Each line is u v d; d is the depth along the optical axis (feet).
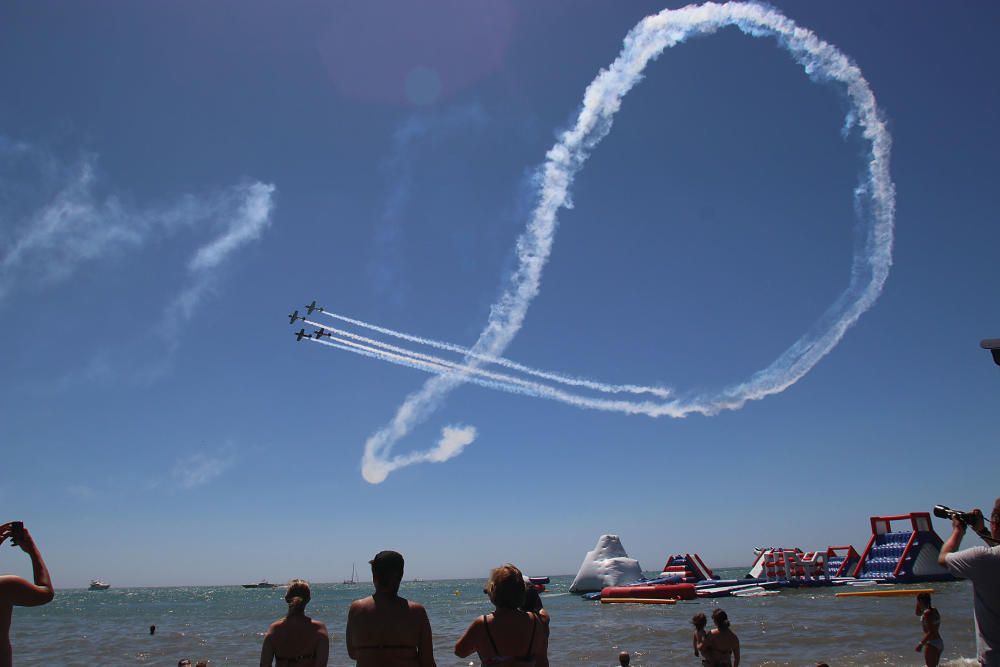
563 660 91.35
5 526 20.13
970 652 82.94
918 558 206.80
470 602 333.42
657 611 161.99
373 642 21.21
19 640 163.53
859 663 78.54
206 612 328.08
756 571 230.48
